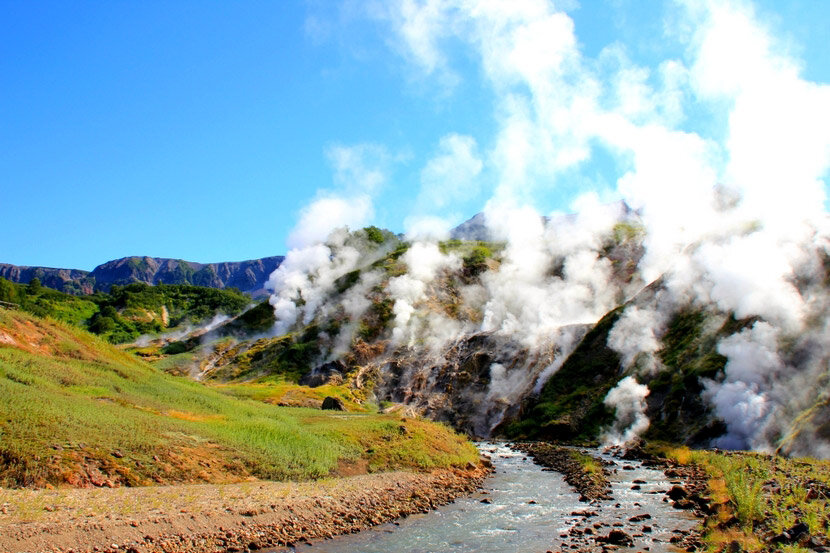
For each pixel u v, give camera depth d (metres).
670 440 75.12
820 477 39.28
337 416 67.88
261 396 105.44
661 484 43.25
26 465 28.34
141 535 23.59
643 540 26.09
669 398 80.69
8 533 21.31
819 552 21.56
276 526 27.44
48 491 26.89
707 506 33.22
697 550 24.08
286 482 36.47
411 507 34.16
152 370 61.56
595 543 25.95
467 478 46.25
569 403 96.25
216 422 44.75
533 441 90.25
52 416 33.16
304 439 45.38
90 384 44.78
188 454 35.81
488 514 33.03
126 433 35.06
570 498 38.06
